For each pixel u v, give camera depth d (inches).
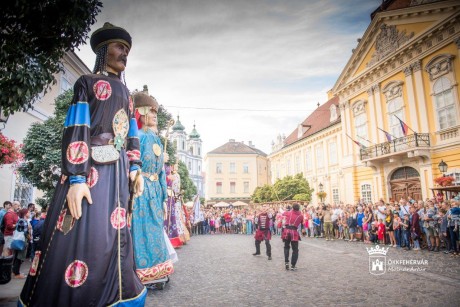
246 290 210.8
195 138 3297.2
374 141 860.6
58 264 63.1
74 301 61.3
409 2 786.2
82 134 68.8
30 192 532.7
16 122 489.1
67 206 66.8
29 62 149.3
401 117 778.8
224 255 406.6
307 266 318.7
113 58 83.8
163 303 173.9
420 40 714.8
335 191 1180.5
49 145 362.3
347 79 986.7
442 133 674.8
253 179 2389.3
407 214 476.7
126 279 69.1
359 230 598.5
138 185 82.0
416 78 738.2
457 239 402.3
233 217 1011.3
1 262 222.8
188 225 646.5
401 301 187.2
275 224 855.7
